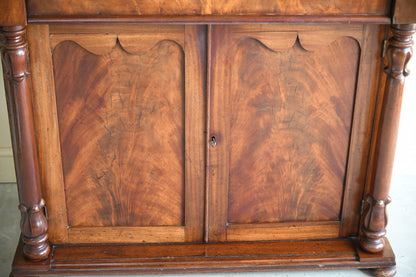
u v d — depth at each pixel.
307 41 1.93
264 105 2.02
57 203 2.11
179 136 2.05
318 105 2.04
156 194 2.14
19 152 1.95
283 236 2.23
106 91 1.97
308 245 2.22
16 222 2.54
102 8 1.80
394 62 1.92
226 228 2.20
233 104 2.01
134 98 1.98
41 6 1.78
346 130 2.09
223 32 1.90
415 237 2.47
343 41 1.95
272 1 1.82
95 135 2.03
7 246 2.39
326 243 2.23
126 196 2.13
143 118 2.01
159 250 2.18
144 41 1.89
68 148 2.04
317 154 2.12
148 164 2.09
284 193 2.17
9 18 1.75
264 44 1.93
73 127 2.01
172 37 1.89
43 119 1.99
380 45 1.96
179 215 2.18
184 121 2.03
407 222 2.58
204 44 1.91
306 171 2.14
